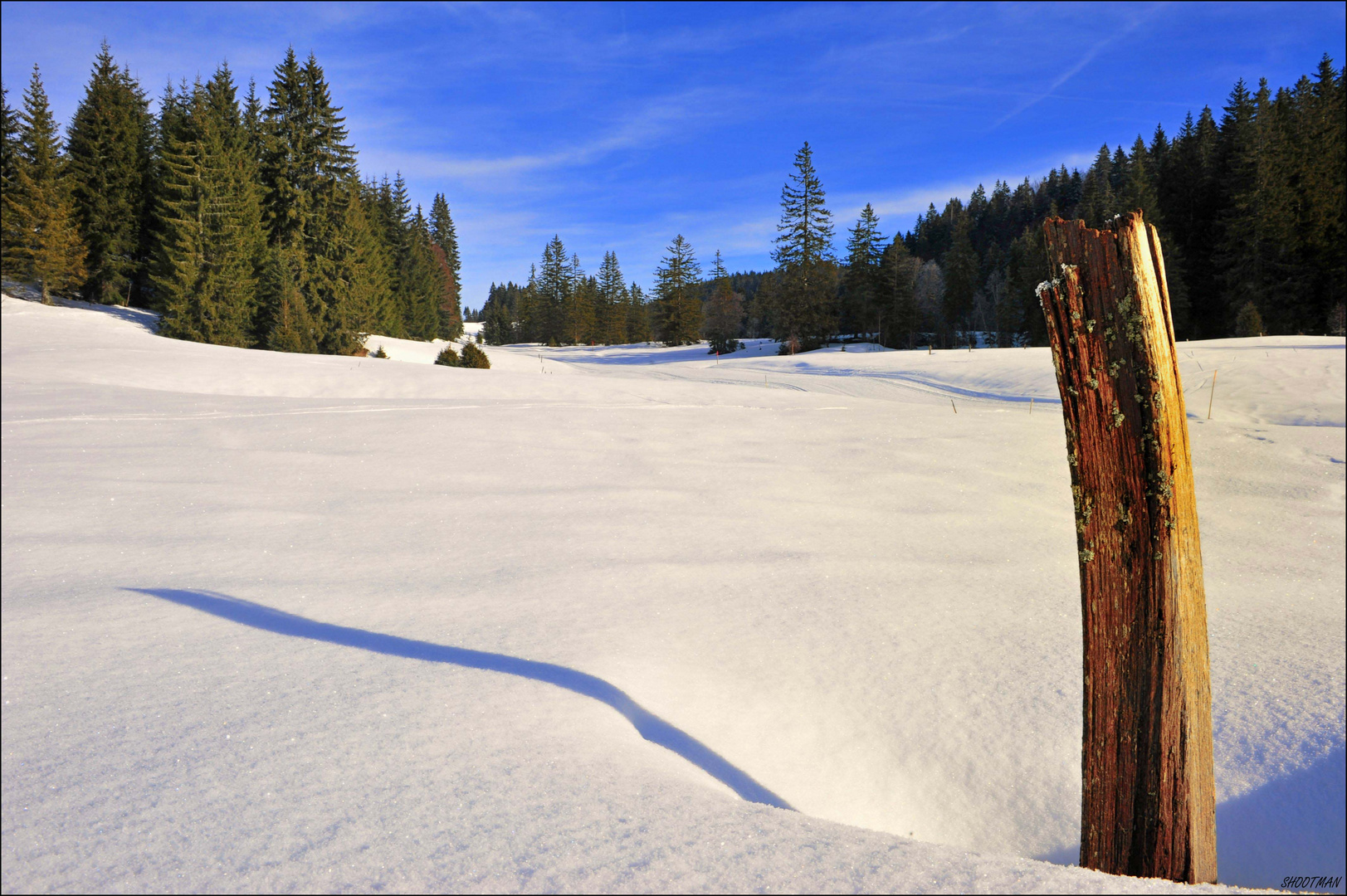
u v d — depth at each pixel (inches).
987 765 89.5
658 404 445.7
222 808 59.4
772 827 57.3
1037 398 579.2
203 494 220.8
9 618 119.3
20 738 74.4
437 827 56.3
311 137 1370.6
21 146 1302.9
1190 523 63.5
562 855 52.1
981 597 139.6
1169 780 62.7
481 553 166.7
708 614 129.5
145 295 1481.3
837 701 102.1
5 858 51.6
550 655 106.7
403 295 2025.1
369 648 107.4
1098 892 47.4
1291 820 75.2
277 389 573.3
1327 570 155.5
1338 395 419.8
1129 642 64.1
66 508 203.0
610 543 175.0
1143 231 62.5
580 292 2977.4
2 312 1094.4
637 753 76.5
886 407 437.4
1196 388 462.9
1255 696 97.3
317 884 48.2
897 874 49.4
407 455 279.4
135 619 119.7
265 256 1296.8
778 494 226.7
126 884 48.4
